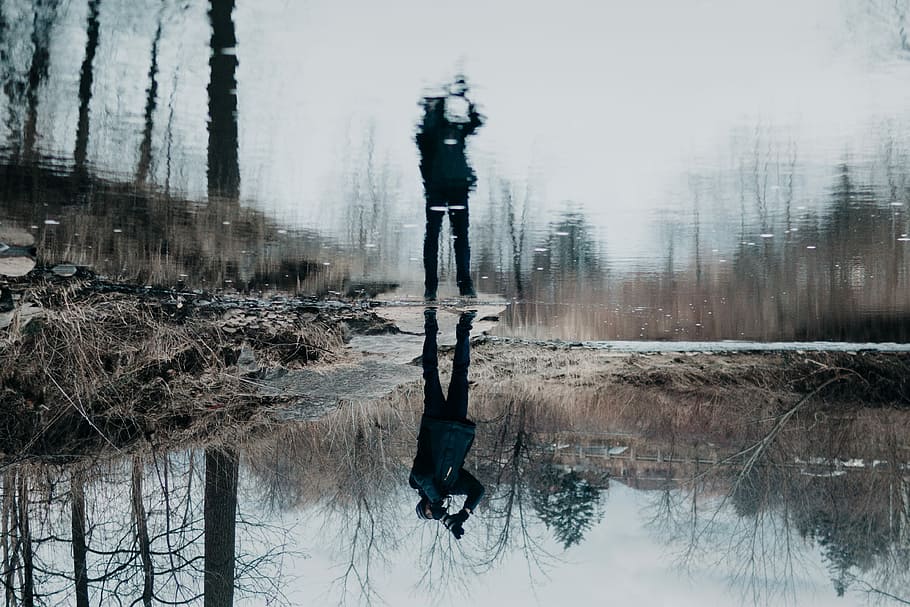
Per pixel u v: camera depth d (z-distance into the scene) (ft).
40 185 17.97
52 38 17.89
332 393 24.82
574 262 24.52
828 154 23.57
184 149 19.62
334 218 21.44
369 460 34.30
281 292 22.41
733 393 33.17
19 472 19.90
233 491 27.81
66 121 18.20
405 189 21.68
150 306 20.31
